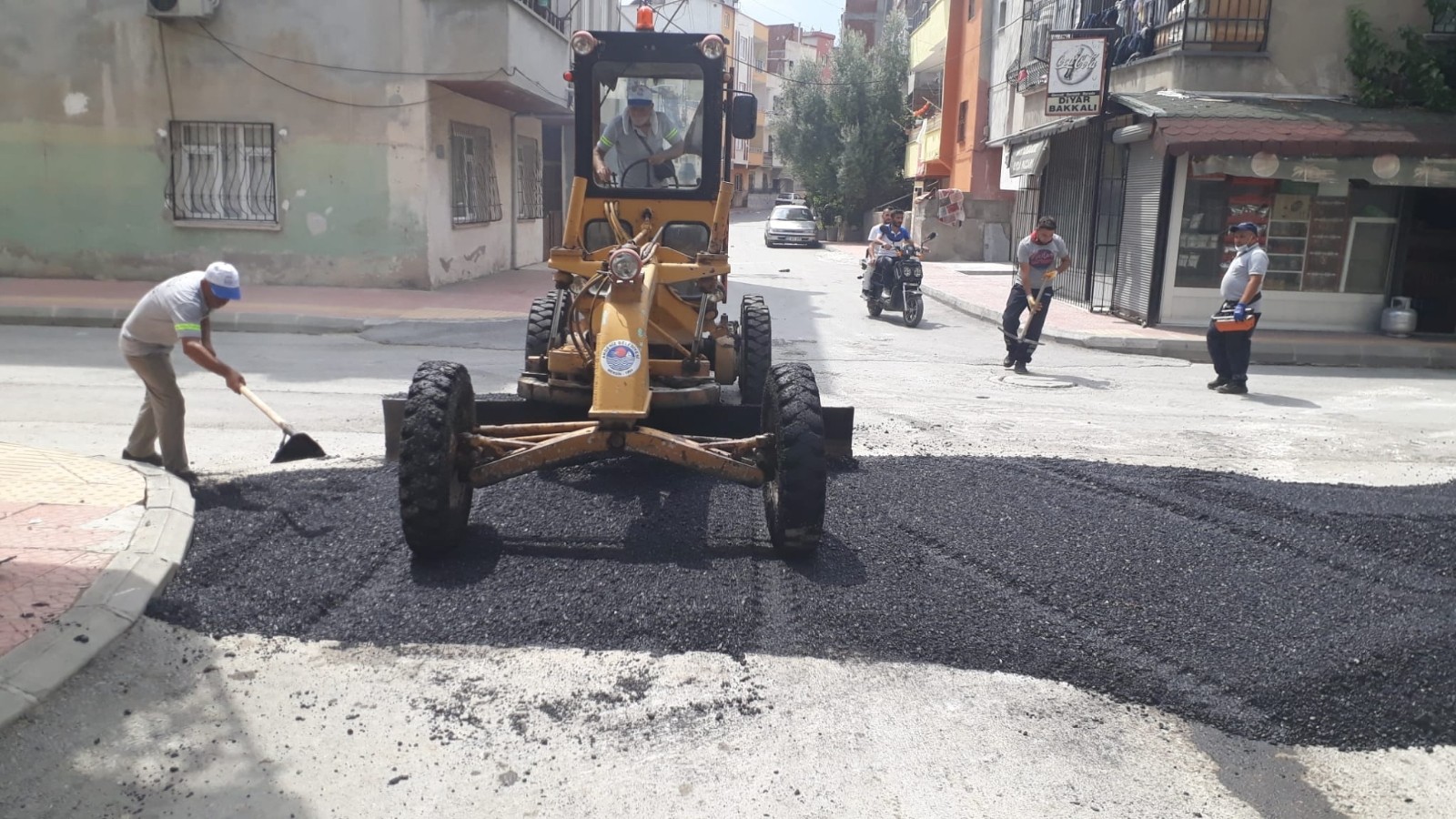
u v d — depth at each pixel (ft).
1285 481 24.39
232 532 18.19
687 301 22.82
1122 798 11.68
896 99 142.51
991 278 82.64
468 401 18.12
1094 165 59.31
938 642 14.92
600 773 11.88
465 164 62.75
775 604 16.05
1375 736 12.95
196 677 13.53
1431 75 49.83
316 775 11.67
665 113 22.74
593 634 14.89
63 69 54.54
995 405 34.14
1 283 53.42
